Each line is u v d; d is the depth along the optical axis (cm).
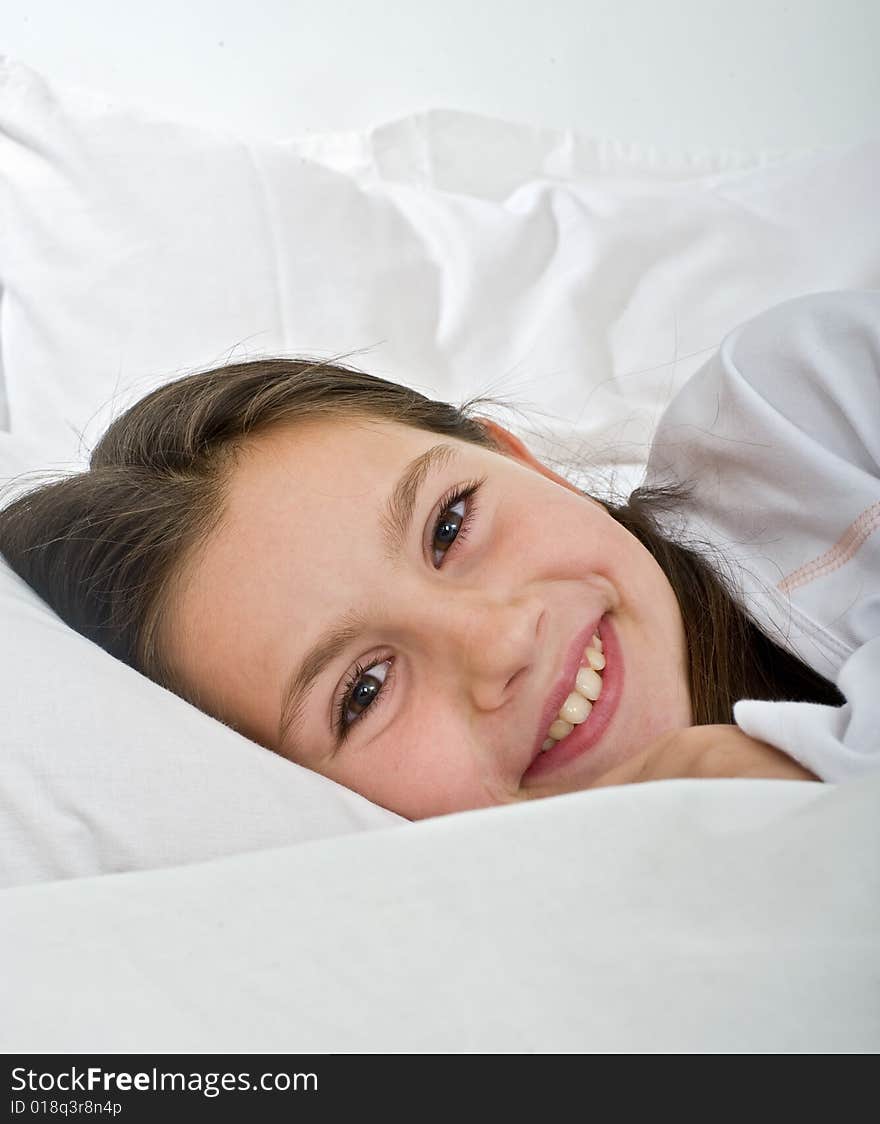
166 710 65
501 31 144
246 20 140
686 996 36
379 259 122
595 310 121
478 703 70
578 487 107
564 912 39
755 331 90
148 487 80
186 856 60
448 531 76
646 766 65
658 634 75
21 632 67
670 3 145
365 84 144
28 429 112
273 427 81
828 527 82
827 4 146
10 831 60
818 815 42
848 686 61
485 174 143
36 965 41
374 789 73
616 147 146
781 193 127
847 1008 36
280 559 73
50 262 116
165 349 114
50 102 121
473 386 119
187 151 120
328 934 40
